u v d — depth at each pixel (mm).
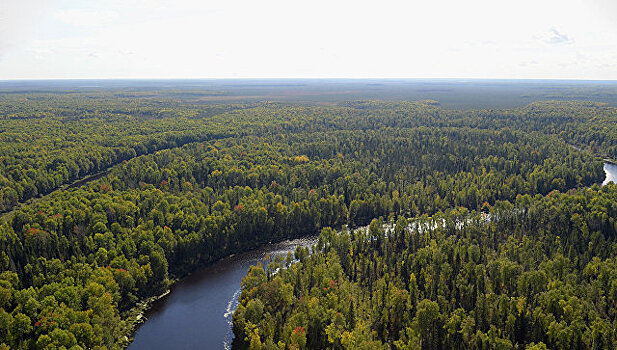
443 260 147875
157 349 124375
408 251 163375
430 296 130375
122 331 131125
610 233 169250
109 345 119250
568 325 112938
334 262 147875
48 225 157375
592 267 137000
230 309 143500
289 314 126625
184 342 127250
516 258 152250
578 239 162875
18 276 134875
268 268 151875
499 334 114438
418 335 114750
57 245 148125
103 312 124062
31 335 112250
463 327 112500
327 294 126625
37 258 142000
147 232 163500
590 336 108938
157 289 153250
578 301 116688
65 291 124062
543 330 112938
